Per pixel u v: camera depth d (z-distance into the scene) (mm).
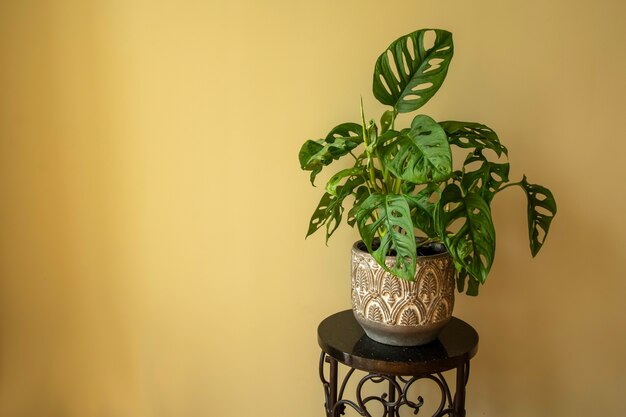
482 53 1606
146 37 1559
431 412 1749
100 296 1645
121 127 1587
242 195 1634
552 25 1601
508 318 1715
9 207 1593
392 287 1247
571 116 1633
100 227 1619
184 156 1608
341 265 1684
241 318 1683
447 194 1182
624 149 1651
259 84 1594
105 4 1542
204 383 1700
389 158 1160
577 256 1691
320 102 1610
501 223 1682
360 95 1604
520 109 1628
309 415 1737
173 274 1651
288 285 1680
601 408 1753
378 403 1737
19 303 1627
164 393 1694
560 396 1745
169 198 1622
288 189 1641
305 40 1586
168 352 1680
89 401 1680
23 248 1610
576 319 1715
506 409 1752
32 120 1567
